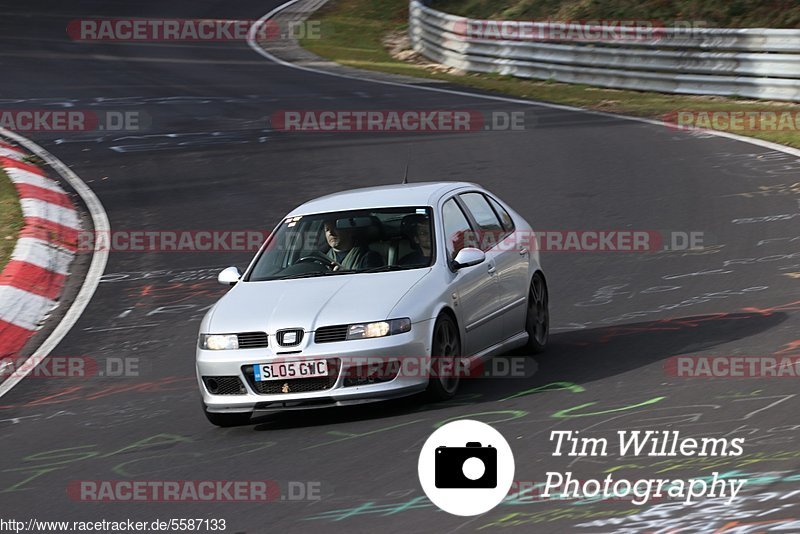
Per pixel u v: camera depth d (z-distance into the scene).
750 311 37.28
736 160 65.12
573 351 35.25
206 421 31.83
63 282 50.78
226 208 62.53
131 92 105.56
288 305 30.62
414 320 29.86
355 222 33.56
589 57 100.06
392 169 69.38
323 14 161.62
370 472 25.28
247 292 32.28
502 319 33.91
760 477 22.44
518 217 37.69
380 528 21.81
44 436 31.62
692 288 41.44
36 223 57.47
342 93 101.75
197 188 67.81
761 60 86.25
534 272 36.44
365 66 121.94
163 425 31.75
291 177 69.12
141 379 36.88
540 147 73.62
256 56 131.88
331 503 23.58
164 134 85.38
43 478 27.70
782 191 56.31
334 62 126.12
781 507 20.78
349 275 32.03
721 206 54.56
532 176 65.06
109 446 30.06
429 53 125.75
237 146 79.81
